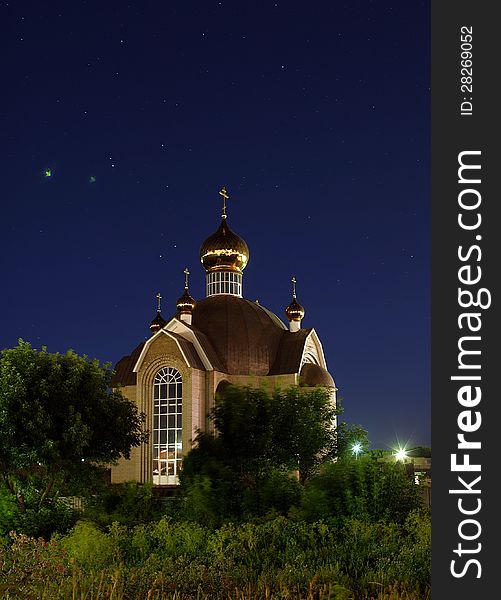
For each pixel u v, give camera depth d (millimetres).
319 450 31672
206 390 61750
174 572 14367
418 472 24656
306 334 67750
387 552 15617
